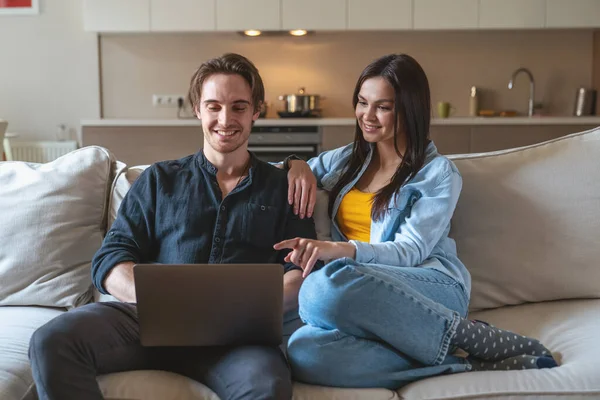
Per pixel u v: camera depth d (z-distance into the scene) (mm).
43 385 1434
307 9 5613
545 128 5438
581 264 2002
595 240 2006
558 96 5980
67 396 1438
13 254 2006
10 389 1511
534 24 5602
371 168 2117
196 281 1502
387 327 1598
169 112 6023
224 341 1553
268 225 1922
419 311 1615
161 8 5609
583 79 5957
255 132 5523
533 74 5965
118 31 5648
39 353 1448
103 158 2141
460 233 2053
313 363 1578
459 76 5980
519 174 2064
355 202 2055
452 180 1947
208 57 5980
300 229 1950
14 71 5930
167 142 5508
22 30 5887
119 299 1789
